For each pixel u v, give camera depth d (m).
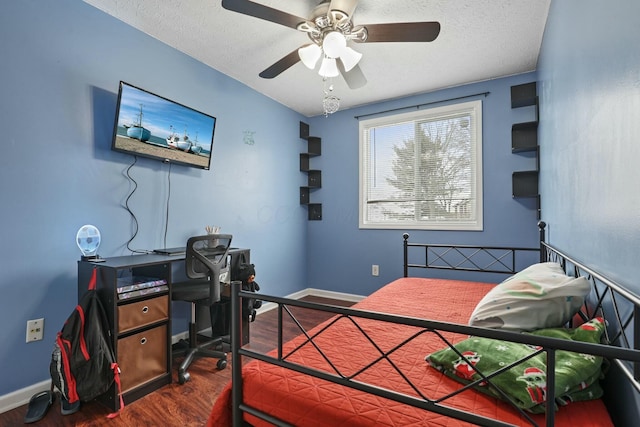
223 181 2.96
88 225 1.95
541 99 2.44
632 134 0.79
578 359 0.85
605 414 0.79
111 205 2.10
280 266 3.69
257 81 3.12
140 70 2.26
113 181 2.11
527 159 2.88
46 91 1.79
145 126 2.18
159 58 2.38
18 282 1.68
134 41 2.22
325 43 1.76
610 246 0.95
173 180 2.51
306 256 4.15
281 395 0.93
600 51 1.03
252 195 3.28
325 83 3.17
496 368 0.86
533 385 0.77
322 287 4.07
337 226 3.96
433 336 1.30
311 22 1.79
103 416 1.58
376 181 3.74
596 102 1.07
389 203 3.65
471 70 2.86
